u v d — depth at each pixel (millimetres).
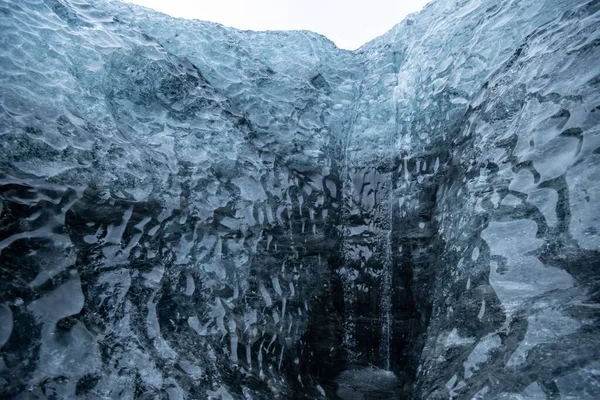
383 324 3072
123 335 1516
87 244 1635
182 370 1567
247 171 2891
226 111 3160
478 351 1399
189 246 2145
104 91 2373
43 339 1278
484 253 1769
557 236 1445
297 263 2918
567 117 1696
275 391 1915
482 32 3143
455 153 2805
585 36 1889
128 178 1986
